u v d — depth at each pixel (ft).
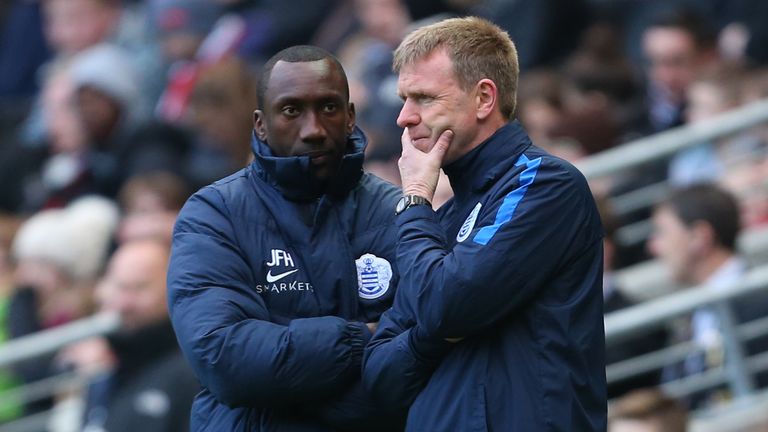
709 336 77.77
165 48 118.73
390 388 46.47
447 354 46.55
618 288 81.20
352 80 105.81
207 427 48.37
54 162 113.70
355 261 48.11
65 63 125.08
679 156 94.17
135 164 106.32
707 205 79.46
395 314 46.93
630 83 106.63
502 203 46.14
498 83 47.32
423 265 45.70
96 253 95.50
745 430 75.25
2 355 85.51
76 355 88.48
